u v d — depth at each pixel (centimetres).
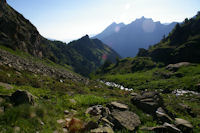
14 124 552
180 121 993
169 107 1429
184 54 11800
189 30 14662
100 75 16062
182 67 8931
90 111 990
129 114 948
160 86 5850
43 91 1421
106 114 955
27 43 7212
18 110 616
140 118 987
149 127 861
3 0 6341
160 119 1007
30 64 3362
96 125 718
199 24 14462
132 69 13612
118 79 9712
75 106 1107
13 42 5647
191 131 906
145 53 16575
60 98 1266
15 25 6091
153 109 1123
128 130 781
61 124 715
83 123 729
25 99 725
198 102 2848
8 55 3250
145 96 1297
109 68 17150
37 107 721
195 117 1326
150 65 12650
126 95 2555
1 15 5653
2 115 566
